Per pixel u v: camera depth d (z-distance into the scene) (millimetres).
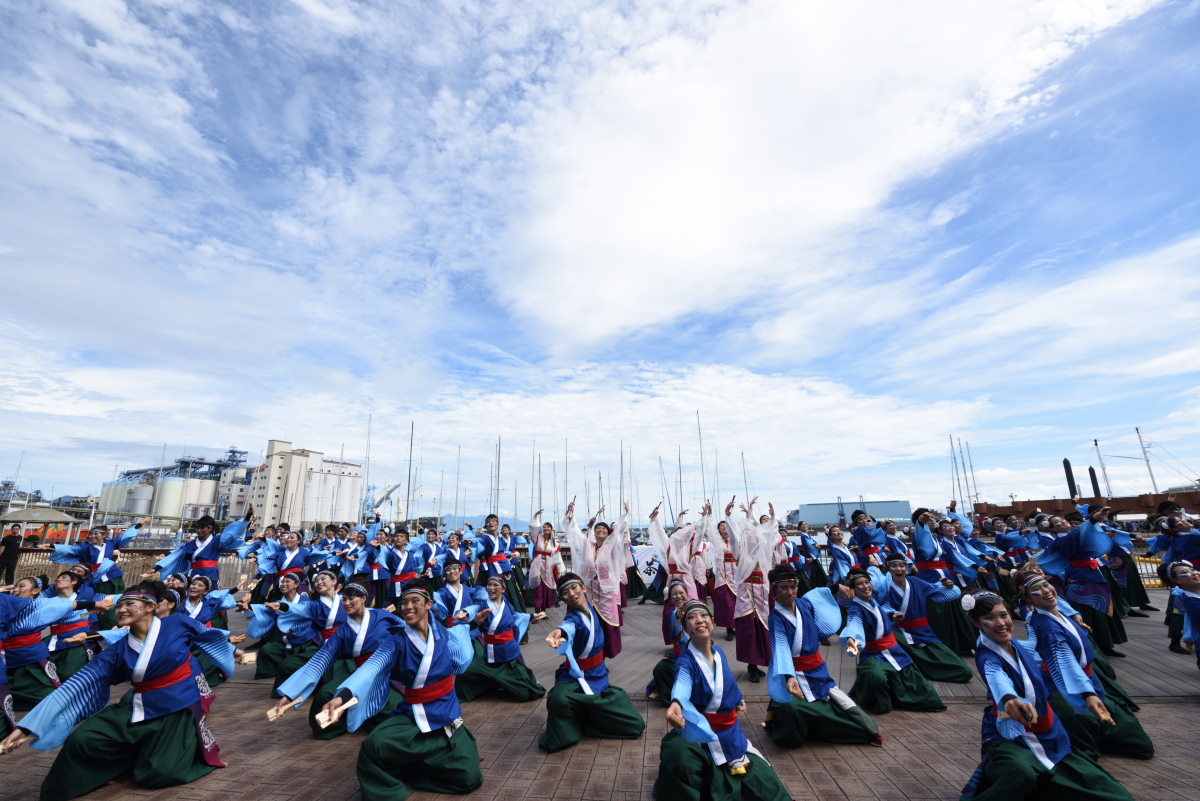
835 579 11875
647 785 5230
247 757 6055
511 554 16297
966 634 9969
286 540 15000
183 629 5734
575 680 6477
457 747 5246
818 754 5848
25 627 7332
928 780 5195
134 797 5078
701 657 4957
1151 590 16172
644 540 17750
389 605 7457
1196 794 4793
